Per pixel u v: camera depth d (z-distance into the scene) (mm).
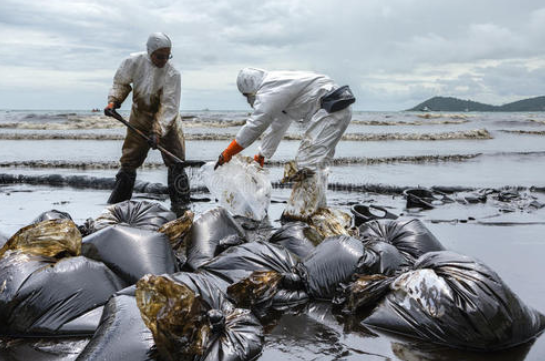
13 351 2586
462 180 9328
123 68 6289
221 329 2545
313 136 4926
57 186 8820
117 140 18188
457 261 2992
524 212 6559
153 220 4430
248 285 3193
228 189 5484
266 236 4668
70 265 3029
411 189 7500
